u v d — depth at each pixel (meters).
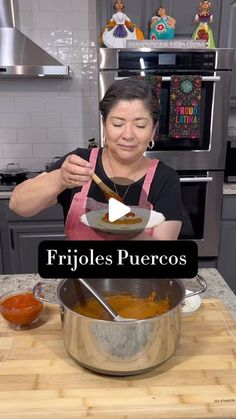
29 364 0.75
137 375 0.72
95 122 2.76
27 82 2.65
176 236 1.09
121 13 2.19
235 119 2.81
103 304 0.76
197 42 2.10
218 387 0.69
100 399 0.66
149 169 1.12
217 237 2.43
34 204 1.04
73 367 0.74
